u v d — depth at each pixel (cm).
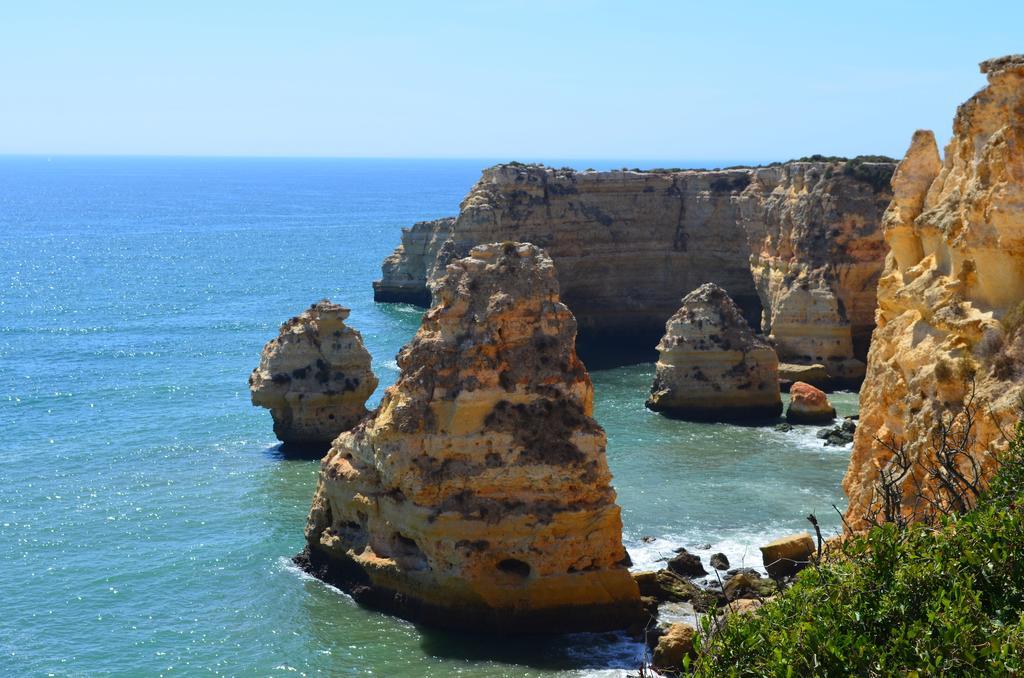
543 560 4872
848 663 2325
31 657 4794
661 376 9319
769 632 2520
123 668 4688
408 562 5066
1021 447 3141
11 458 7725
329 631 4931
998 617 2517
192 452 7850
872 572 2639
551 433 4994
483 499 4938
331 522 5512
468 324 5088
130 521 6419
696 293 9400
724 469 7494
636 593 4994
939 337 4384
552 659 4650
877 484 4459
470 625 4878
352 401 7981
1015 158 4197
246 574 5600
